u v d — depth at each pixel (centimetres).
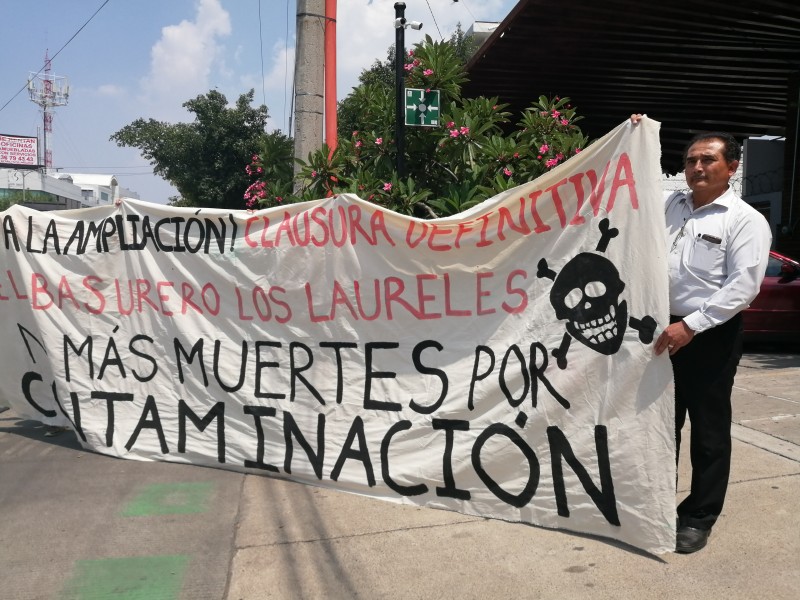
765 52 1069
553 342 355
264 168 723
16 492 426
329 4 685
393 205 569
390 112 632
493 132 681
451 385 386
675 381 333
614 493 332
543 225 364
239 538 355
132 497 413
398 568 318
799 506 364
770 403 559
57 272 513
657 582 296
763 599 279
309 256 434
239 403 454
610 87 1281
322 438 424
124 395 492
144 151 2928
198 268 470
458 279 389
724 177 322
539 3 882
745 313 816
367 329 415
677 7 880
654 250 322
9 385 549
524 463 360
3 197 5950
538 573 308
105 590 308
